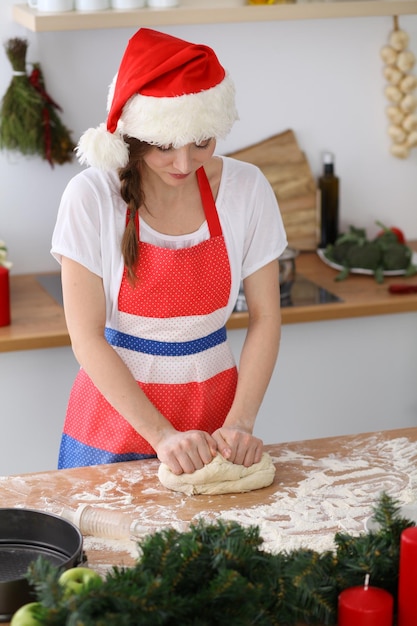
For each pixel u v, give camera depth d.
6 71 3.30
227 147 3.64
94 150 1.96
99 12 3.05
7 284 2.99
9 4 3.28
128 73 1.90
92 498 1.86
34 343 2.94
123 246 2.09
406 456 2.04
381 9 3.30
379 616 1.30
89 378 2.27
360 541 1.43
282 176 3.68
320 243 3.75
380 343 3.41
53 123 3.35
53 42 3.35
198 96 1.86
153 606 1.22
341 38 3.62
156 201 2.14
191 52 1.87
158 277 2.13
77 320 2.09
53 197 3.47
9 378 3.08
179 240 2.16
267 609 1.33
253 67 3.56
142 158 2.01
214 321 2.23
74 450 2.27
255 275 2.24
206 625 1.26
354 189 3.82
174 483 1.89
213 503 1.85
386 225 3.90
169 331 2.18
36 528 1.58
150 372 2.20
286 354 3.32
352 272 3.52
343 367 3.39
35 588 1.30
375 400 3.48
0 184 3.41
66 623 1.20
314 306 3.19
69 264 2.09
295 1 3.31
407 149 3.78
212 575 1.33
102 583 1.24
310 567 1.37
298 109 3.66
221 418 2.28
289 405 3.39
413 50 3.71
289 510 1.82
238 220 2.19
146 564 1.31
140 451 2.18
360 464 2.00
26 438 3.18
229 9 3.16
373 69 3.70
